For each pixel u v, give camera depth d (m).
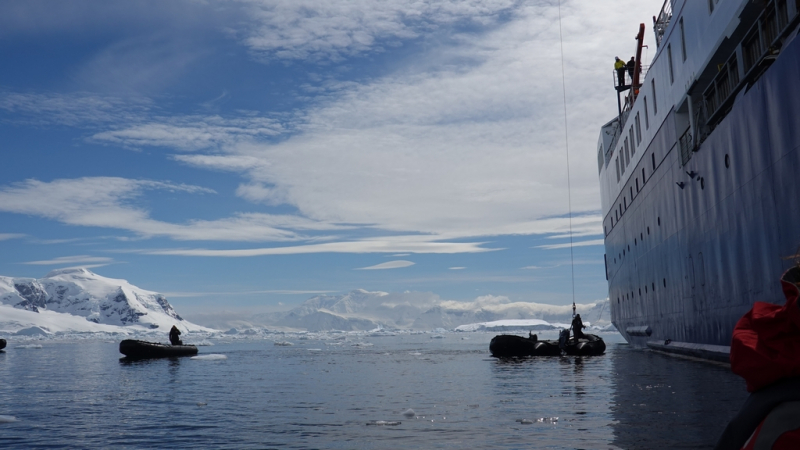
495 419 11.16
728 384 15.18
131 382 20.69
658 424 10.05
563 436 9.29
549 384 17.14
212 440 9.72
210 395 16.23
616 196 34.50
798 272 1.89
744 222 15.96
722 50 17.48
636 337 32.44
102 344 106.50
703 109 19.55
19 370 28.67
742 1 15.46
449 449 8.56
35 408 14.09
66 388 18.91
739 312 16.77
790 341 1.83
